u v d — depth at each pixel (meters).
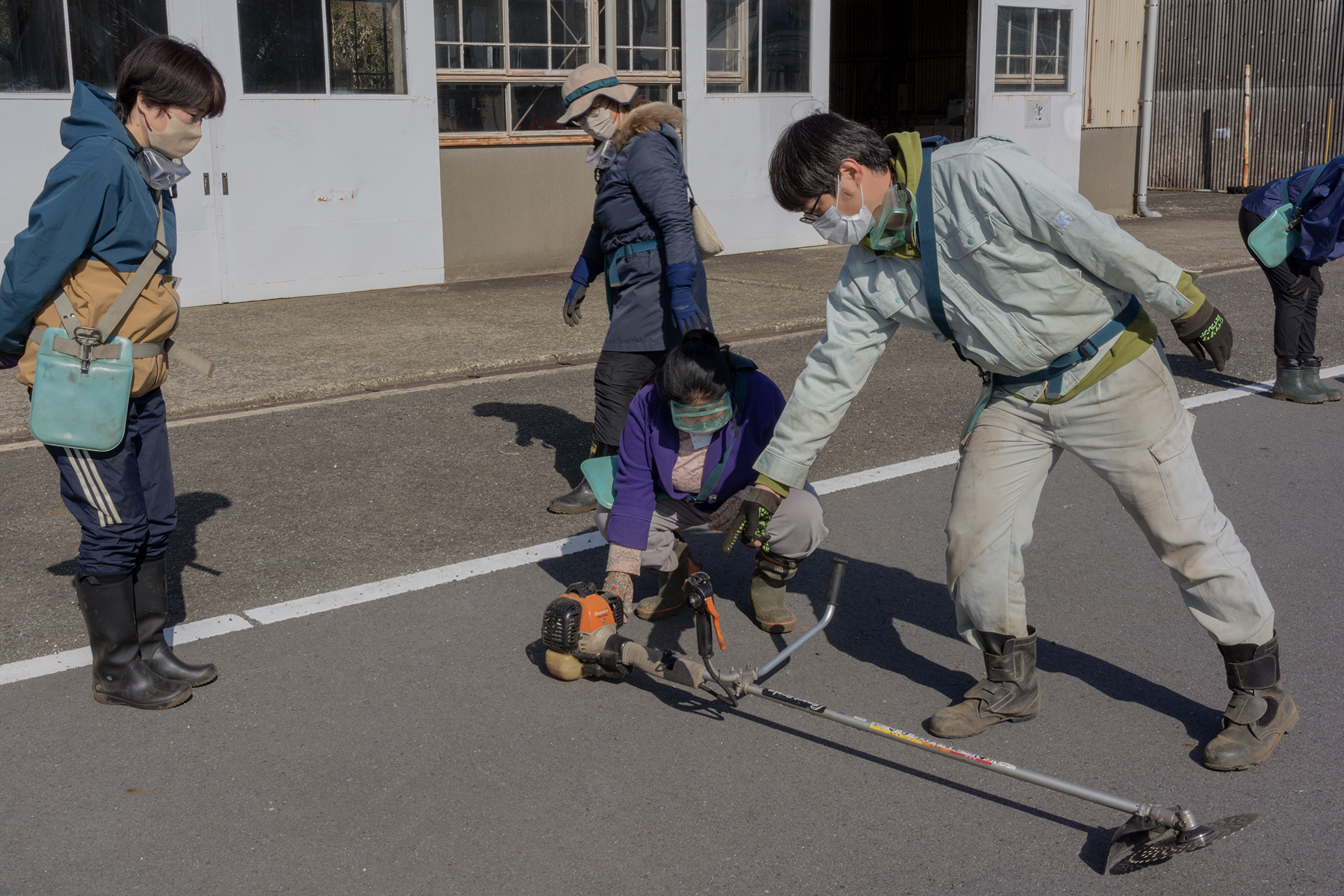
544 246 12.00
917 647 3.79
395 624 3.90
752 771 3.06
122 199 3.05
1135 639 3.81
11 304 3.03
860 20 22.56
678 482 3.59
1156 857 2.56
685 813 2.86
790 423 3.00
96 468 3.18
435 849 2.72
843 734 3.24
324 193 10.32
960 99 20.97
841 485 5.36
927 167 2.75
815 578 4.33
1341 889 2.56
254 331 8.73
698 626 3.03
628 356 4.93
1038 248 2.69
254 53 9.73
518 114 11.62
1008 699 3.24
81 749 3.14
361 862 2.67
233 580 4.24
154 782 2.98
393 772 3.04
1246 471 5.54
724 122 12.70
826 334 3.01
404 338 8.45
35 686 3.47
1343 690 3.42
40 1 8.62
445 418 6.42
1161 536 2.96
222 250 9.87
